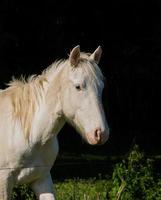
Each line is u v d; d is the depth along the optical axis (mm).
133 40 21031
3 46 18688
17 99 6355
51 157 6344
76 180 11250
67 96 6016
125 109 22188
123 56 21109
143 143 20172
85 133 5898
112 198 7547
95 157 16719
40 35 19406
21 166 6223
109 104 21938
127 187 7520
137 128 22156
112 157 16797
